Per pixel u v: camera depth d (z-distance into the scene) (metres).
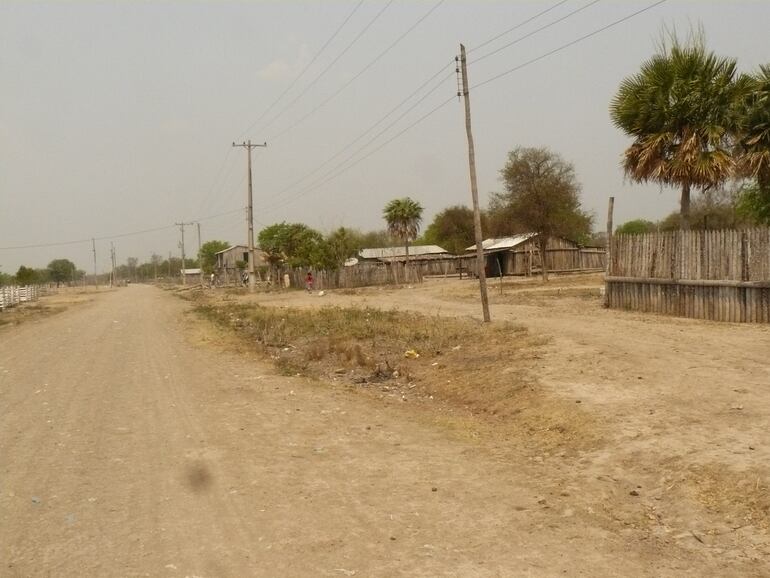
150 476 6.84
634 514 5.52
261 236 70.31
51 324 29.61
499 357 12.62
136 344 19.52
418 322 19.75
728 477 5.80
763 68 17.77
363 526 5.38
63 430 8.90
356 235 74.06
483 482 6.48
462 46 17.56
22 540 5.21
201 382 12.64
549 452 7.43
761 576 4.36
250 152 55.72
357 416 9.69
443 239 76.50
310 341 18.59
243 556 4.84
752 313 15.05
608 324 15.74
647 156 19.03
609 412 8.12
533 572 4.50
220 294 58.50
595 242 67.31
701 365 9.98
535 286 38.22
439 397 11.15
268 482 6.57
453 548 4.92
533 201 42.78
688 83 18.39
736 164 18.36
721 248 15.93
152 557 4.84
